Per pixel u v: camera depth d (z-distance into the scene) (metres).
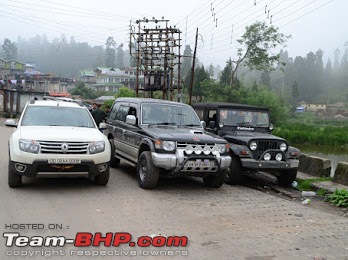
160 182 8.58
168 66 24.67
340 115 81.56
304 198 8.05
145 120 8.46
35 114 7.95
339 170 9.03
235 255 4.53
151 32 24.42
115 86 86.62
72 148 6.90
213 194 7.72
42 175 6.79
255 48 39.69
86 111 8.59
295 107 89.12
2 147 12.89
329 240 5.26
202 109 10.48
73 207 6.09
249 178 10.10
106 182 7.63
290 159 8.75
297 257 4.58
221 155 7.71
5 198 6.36
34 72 81.44
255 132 9.77
